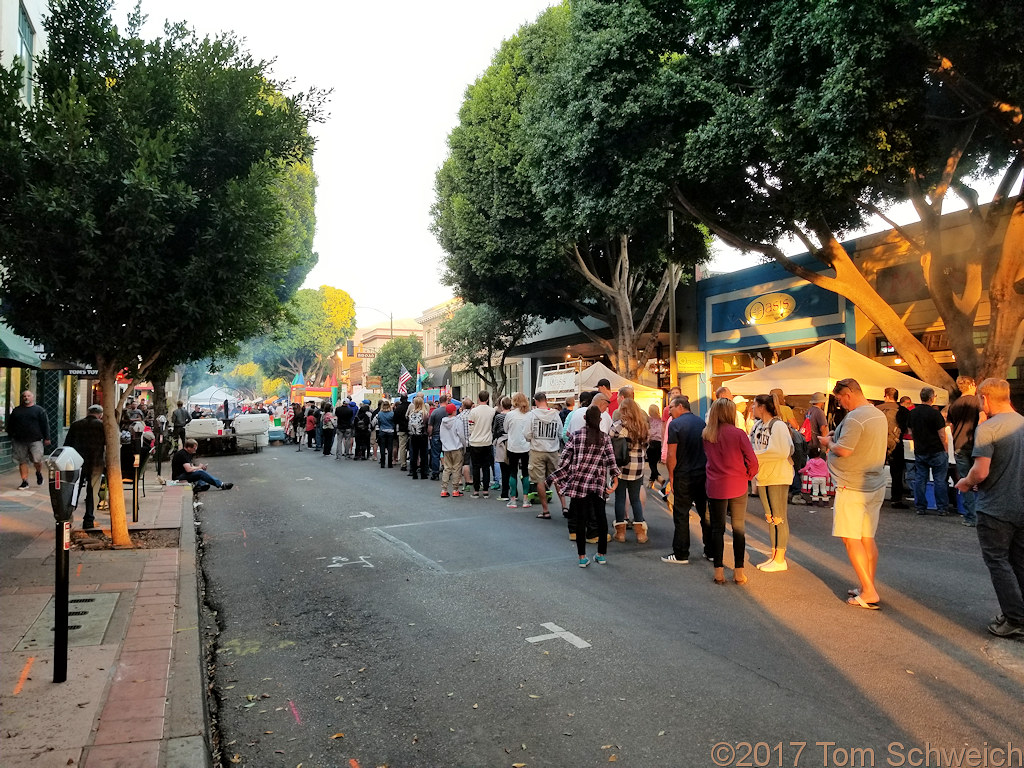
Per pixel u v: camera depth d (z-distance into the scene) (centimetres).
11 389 1684
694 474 746
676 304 2364
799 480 1187
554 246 1884
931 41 884
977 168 1309
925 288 1550
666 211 1470
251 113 816
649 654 480
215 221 754
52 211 659
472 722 390
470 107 2041
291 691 441
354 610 606
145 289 730
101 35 786
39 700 390
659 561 757
